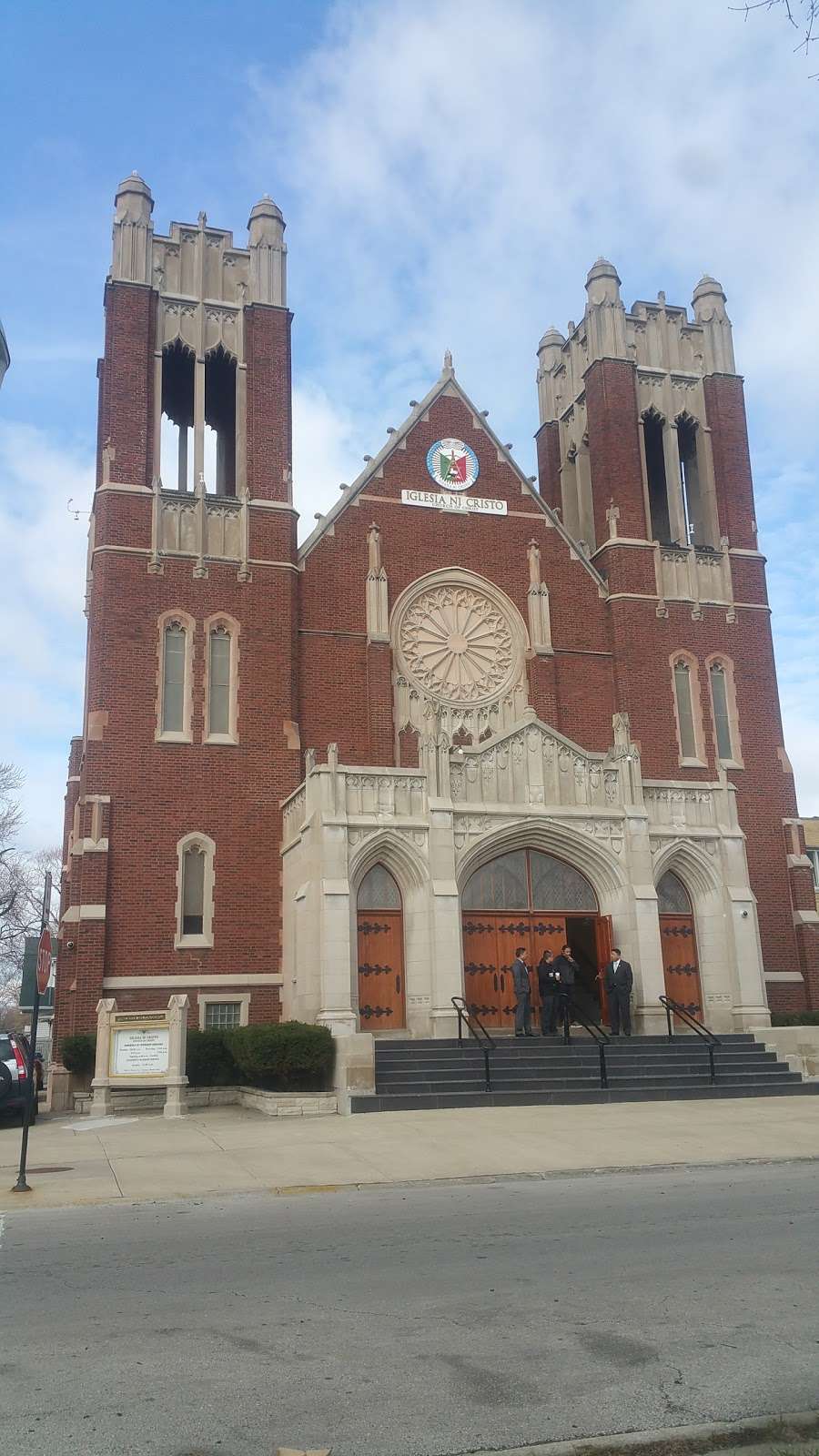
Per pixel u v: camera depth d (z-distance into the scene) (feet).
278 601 106.01
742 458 126.21
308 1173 52.19
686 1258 34.53
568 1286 31.32
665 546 120.16
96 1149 60.59
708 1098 78.43
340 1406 22.79
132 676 100.22
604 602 118.83
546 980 89.81
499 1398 23.18
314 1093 76.95
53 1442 21.04
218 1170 53.11
